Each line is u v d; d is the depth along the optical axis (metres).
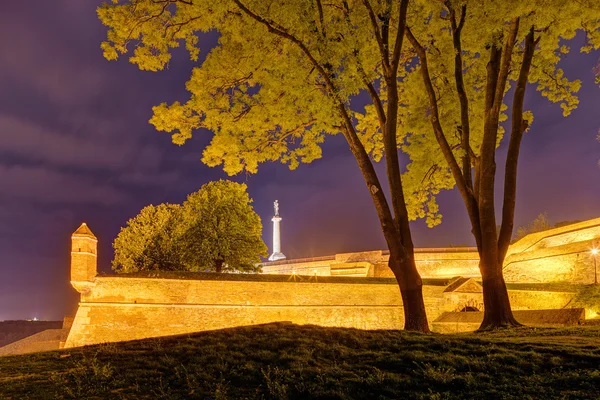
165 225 49.09
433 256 55.69
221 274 37.28
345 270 56.03
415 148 23.70
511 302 36.16
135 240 48.12
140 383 11.07
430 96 20.55
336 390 10.10
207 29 20.38
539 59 21.77
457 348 12.48
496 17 17.86
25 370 12.38
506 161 19.44
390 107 18.09
